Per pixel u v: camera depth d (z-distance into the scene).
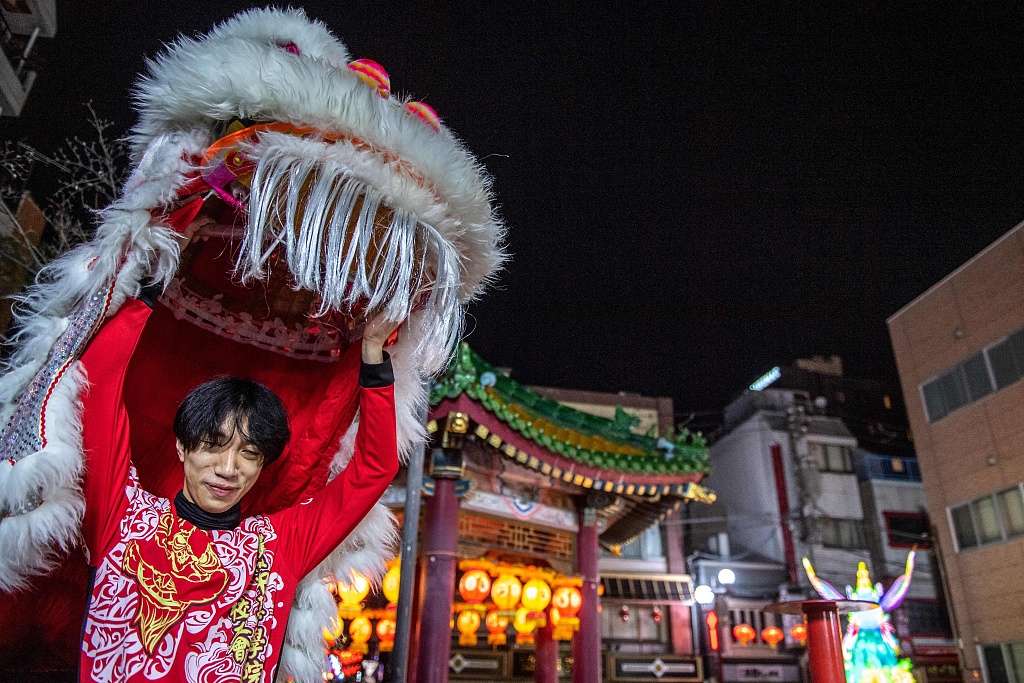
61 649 2.33
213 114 2.06
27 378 2.12
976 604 18.50
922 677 24.48
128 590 2.12
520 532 10.20
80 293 2.12
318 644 2.45
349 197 2.07
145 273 2.24
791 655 24.81
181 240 2.36
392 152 2.18
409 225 2.17
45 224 13.01
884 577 26.53
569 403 27.20
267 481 2.79
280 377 2.90
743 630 23.70
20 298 2.19
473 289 2.62
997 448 18.39
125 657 2.07
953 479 19.69
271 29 2.54
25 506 1.87
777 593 25.58
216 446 2.29
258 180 2.01
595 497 10.86
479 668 21.69
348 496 2.55
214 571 2.26
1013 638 17.31
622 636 24.50
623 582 24.81
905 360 21.92
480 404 8.60
